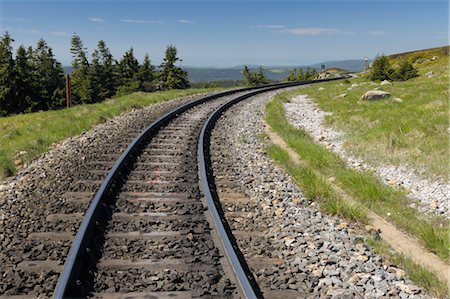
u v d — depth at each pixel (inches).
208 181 361.4
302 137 612.7
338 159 477.7
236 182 374.0
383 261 230.1
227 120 731.4
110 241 235.3
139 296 181.9
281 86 1870.1
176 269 206.2
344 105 936.3
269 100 1119.6
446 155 431.2
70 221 261.3
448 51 2977.4
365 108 826.8
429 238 255.6
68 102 1042.7
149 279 195.3
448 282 207.5
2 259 212.7
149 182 344.5
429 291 200.1
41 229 249.0
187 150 461.7
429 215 318.0
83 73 3361.2
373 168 457.7
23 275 196.1
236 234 259.3
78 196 308.8
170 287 189.0
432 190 374.3
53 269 201.9
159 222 262.4
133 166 390.6
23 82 2154.3
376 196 347.9
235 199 327.6
